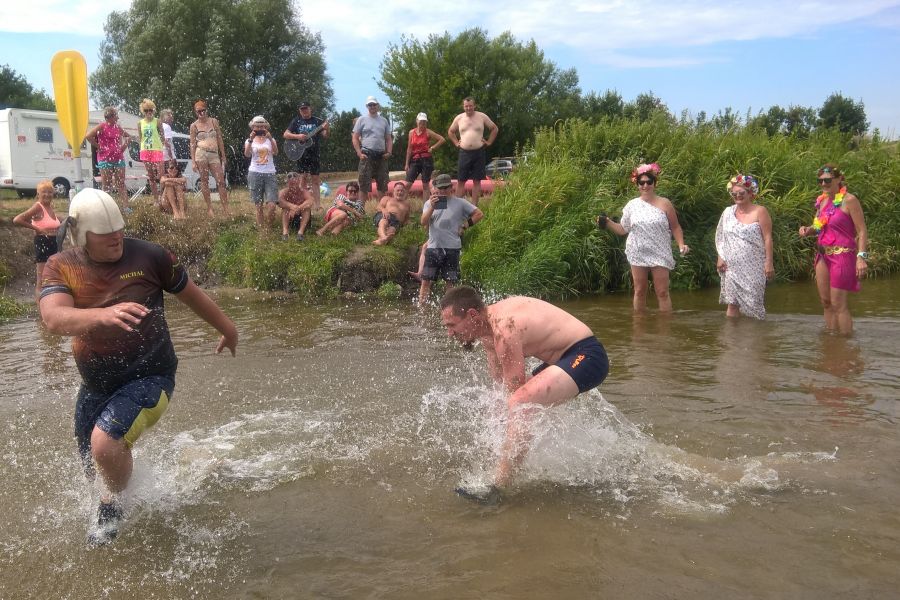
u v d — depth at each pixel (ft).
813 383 18.38
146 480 12.87
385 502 12.17
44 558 10.55
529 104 138.21
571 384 12.61
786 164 46.14
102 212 10.36
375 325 28.35
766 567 9.77
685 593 9.21
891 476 12.60
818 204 24.66
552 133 47.96
